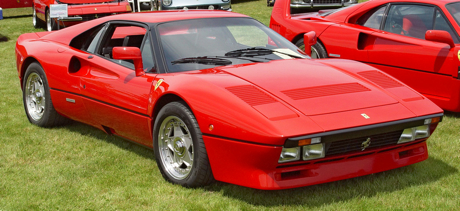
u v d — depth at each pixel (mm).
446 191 2863
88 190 3084
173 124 3107
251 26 3936
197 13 4027
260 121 2553
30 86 4781
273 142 2480
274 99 2740
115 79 3637
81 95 3990
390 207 2660
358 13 5785
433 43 4801
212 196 2910
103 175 3346
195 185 2988
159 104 3223
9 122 4848
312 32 4070
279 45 3799
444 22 4883
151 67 3416
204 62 3361
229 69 3205
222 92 2805
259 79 2994
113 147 4012
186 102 2916
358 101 2818
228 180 2787
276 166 2605
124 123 3611
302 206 2719
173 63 3352
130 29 3844
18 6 15711
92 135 4391
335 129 2547
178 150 3096
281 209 2695
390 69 5207
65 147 4035
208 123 2758
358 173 2791
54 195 3020
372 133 2664
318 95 2818
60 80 4219
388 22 5434
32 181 3277
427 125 2959
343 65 3457
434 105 2988
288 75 3090
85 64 4027
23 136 4367
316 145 2605
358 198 2799
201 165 2887
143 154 3803
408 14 5258
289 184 2635
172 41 3512
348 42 5629
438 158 3461
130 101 3426
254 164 2637
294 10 10828
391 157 2934
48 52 4438
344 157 2754
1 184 3225
